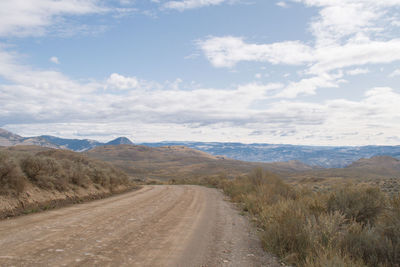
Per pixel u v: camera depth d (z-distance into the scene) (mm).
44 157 13695
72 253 4961
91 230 6977
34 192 10883
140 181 46469
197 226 8562
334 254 4773
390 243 5012
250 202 13820
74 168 15820
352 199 9023
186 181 44062
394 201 7582
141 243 6098
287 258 5465
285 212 7719
